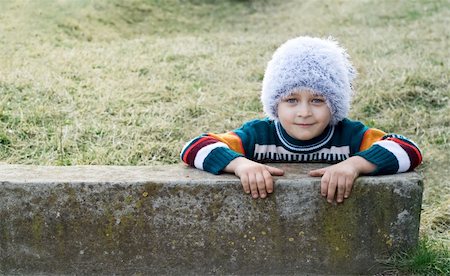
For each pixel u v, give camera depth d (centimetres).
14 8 876
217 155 254
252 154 268
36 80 568
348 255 255
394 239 254
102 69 636
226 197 249
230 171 253
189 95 557
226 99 550
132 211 252
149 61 676
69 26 860
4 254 259
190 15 1027
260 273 257
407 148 254
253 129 270
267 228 252
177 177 252
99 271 259
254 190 245
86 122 483
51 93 537
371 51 706
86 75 605
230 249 255
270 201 249
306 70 251
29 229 256
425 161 439
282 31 925
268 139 269
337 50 265
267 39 833
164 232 254
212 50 744
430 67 606
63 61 658
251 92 566
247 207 250
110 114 505
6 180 252
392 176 251
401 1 993
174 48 748
